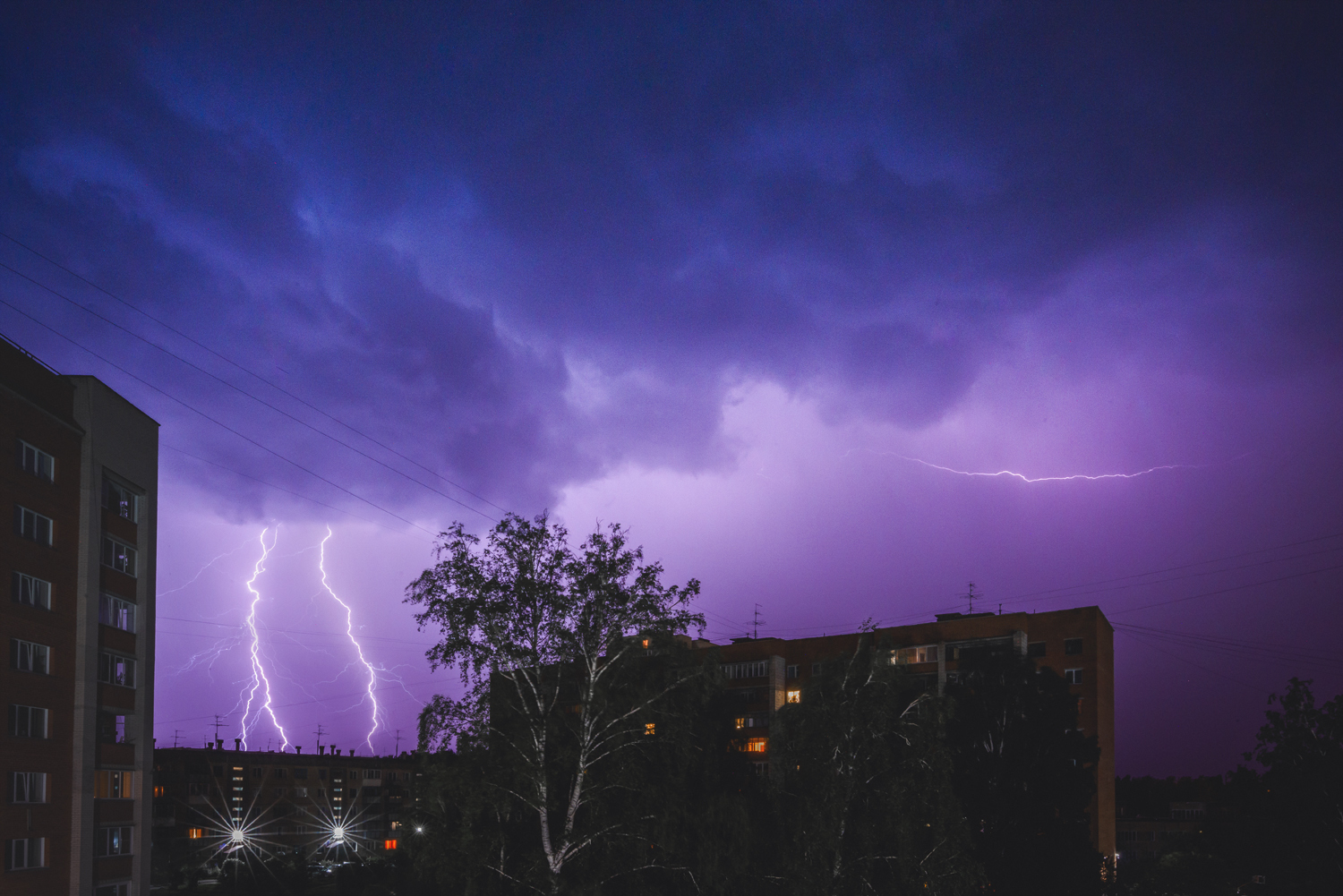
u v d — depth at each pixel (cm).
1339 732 5722
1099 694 7619
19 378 4291
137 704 5003
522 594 2995
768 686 8538
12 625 4119
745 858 2991
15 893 3978
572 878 2794
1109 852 7569
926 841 3288
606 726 2914
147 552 5169
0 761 3972
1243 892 7169
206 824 12938
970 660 5612
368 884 10000
